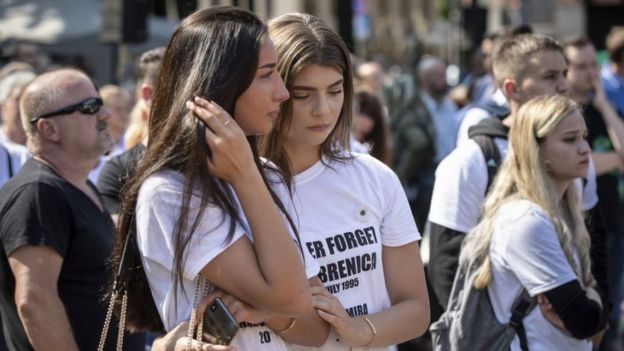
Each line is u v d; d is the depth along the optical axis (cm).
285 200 325
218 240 286
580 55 769
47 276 418
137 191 296
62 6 1711
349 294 329
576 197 470
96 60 1644
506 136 500
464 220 490
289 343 314
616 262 836
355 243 331
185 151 288
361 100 802
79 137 448
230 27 293
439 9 3953
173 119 291
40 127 446
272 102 296
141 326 316
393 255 346
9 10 1717
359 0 3300
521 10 2227
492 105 574
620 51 949
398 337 332
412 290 344
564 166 452
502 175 457
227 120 286
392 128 1045
